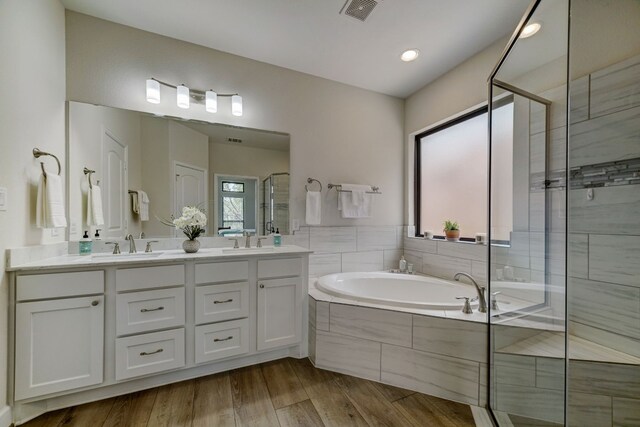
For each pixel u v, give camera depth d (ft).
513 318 5.36
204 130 7.68
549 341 5.10
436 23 6.61
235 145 8.02
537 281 5.53
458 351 5.36
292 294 6.90
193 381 5.90
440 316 5.53
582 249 4.96
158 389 5.60
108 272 5.19
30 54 5.03
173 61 7.27
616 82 4.52
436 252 8.93
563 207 5.23
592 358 4.45
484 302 5.79
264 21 6.61
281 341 6.75
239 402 5.23
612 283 4.61
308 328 7.08
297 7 6.15
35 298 4.64
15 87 4.65
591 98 4.82
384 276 8.95
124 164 6.81
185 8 6.22
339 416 4.88
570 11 5.01
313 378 6.07
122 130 6.78
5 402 4.43
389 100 10.30
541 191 5.57
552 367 4.66
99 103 6.54
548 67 5.41
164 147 7.20
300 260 7.01
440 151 9.50
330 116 9.28
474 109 7.98
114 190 6.68
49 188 5.15
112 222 6.64
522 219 5.85
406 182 10.44
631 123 4.39
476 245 7.66
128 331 5.30
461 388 5.31
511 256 5.96
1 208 4.36
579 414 4.47
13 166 4.62
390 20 6.52
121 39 6.77
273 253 6.64
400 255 10.40
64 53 6.19
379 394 5.53
